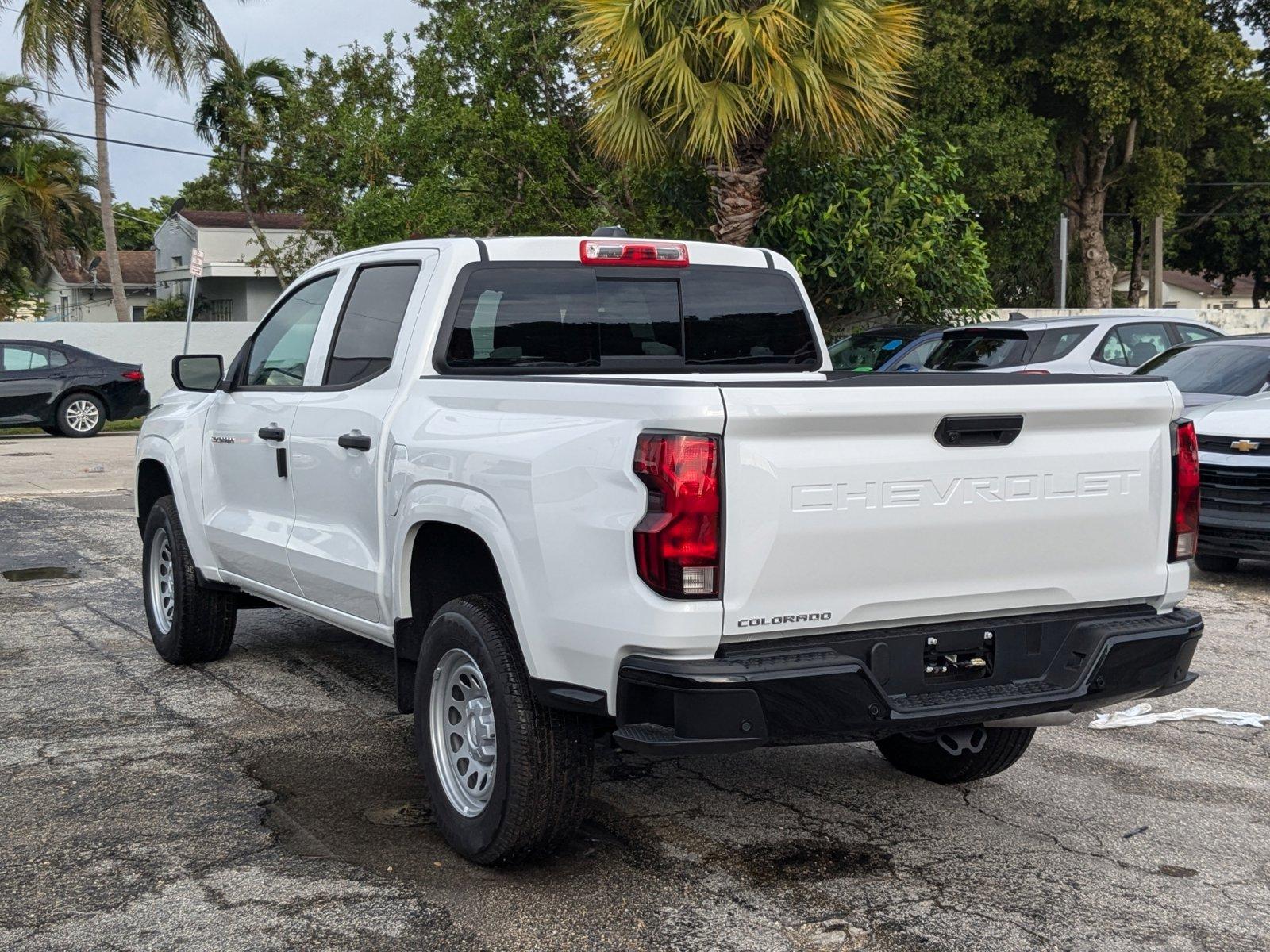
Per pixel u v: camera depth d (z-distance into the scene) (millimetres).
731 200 15500
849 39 14445
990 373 3967
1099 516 3908
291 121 29125
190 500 6223
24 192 38188
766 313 5371
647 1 14461
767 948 3488
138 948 3457
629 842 4270
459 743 4184
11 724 5578
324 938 3527
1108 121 27859
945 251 17516
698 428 3307
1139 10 26766
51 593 8586
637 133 15234
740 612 3381
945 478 3633
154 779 4855
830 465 3463
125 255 55906
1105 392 3865
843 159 16641
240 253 41312
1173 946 3527
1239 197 43219
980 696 3705
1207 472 8703
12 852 4129
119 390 21578
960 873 4027
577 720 3818
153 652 6957
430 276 4695
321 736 5430
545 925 3621
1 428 23094
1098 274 33125
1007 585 3795
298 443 5207
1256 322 27312
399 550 4379
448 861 4086
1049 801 4734
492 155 21828
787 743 3428
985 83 27406
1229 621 7883
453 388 4285
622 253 4980
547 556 3643
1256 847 4285
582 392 3658
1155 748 5398
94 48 30453
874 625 3637
